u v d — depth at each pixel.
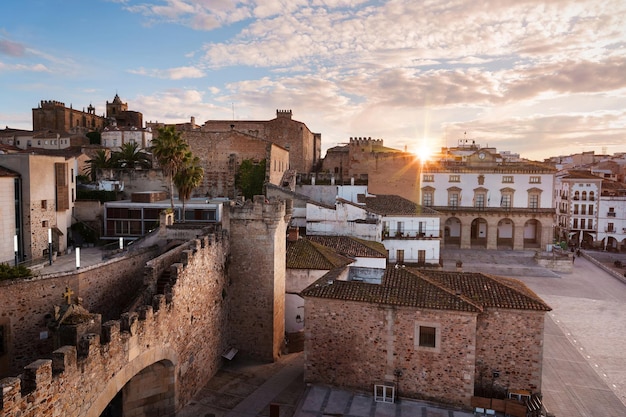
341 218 51.62
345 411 26.11
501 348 26.94
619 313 49.56
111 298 29.67
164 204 50.50
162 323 23.94
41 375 15.02
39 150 80.69
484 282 29.62
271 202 33.91
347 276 33.88
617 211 99.62
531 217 83.88
